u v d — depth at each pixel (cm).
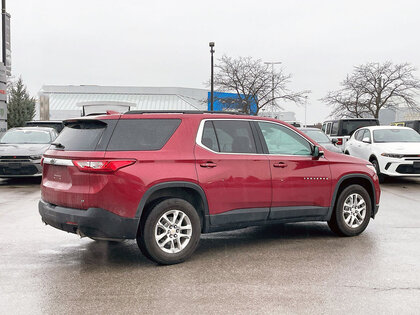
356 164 681
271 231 719
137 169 508
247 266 526
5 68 1852
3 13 1852
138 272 504
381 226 748
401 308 397
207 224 557
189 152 544
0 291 440
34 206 942
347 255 571
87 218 492
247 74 3706
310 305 404
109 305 405
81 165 502
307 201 631
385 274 493
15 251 590
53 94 6206
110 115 525
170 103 6028
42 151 1295
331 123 2109
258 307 400
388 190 1221
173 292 439
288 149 630
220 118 582
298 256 568
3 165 1257
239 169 575
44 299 419
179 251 535
